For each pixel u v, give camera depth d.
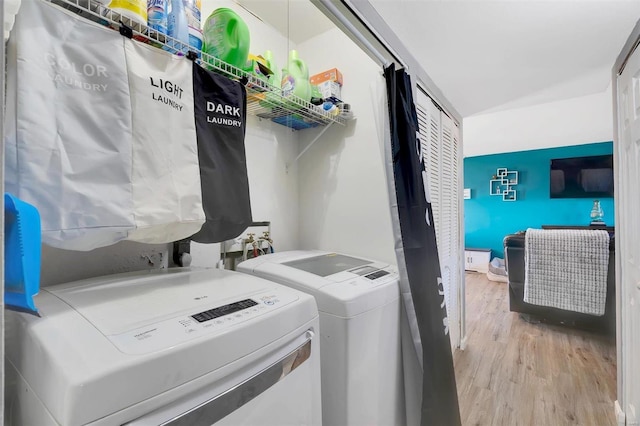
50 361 0.49
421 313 1.36
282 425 0.75
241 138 1.07
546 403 1.87
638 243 1.44
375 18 1.32
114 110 0.72
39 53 0.63
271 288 0.90
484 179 6.13
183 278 0.96
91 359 0.49
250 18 1.67
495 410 1.80
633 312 1.52
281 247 1.85
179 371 0.55
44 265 0.95
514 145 5.20
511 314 3.41
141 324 0.61
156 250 1.22
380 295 1.20
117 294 0.78
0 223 0.40
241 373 0.66
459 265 2.62
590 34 1.53
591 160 5.11
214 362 0.60
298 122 1.78
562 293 2.98
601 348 2.58
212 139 0.97
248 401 0.66
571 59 1.80
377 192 1.67
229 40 1.09
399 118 1.43
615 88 1.76
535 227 5.67
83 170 0.68
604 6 1.32
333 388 1.06
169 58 0.86
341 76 1.79
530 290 3.15
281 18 1.74
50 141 0.64
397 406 1.31
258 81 1.23
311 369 0.85
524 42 1.62
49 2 0.67
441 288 1.59
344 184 1.79
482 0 1.28
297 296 0.86
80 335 0.55
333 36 1.84
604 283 2.79
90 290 0.80
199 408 0.57
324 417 1.09
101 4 0.73
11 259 0.49
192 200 0.88
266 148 1.74
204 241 1.02
